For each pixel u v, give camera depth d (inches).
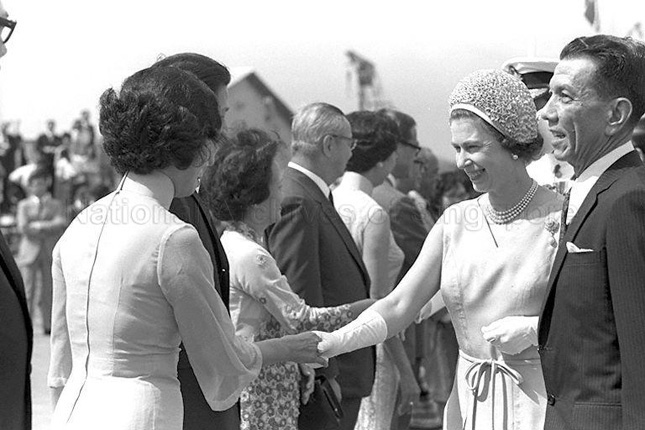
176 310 116.0
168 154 119.1
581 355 118.0
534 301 137.3
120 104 119.4
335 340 143.4
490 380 140.0
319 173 200.8
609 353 116.4
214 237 144.6
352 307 167.8
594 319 116.7
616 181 117.9
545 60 173.6
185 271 115.4
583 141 125.3
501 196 139.6
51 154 980.6
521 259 137.9
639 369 110.3
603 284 116.0
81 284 119.0
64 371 134.9
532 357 138.2
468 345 142.9
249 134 169.2
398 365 221.6
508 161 137.6
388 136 235.9
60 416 118.0
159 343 117.1
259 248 165.5
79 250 120.1
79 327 119.4
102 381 116.7
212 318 117.8
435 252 146.5
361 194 227.1
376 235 221.6
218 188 166.4
